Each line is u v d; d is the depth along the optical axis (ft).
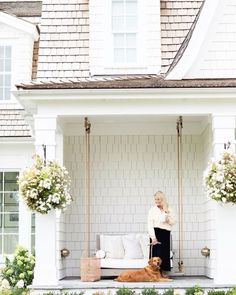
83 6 54.80
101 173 52.80
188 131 52.95
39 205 41.86
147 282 43.45
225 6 48.91
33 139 57.82
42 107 44.16
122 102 44.21
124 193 52.70
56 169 42.06
